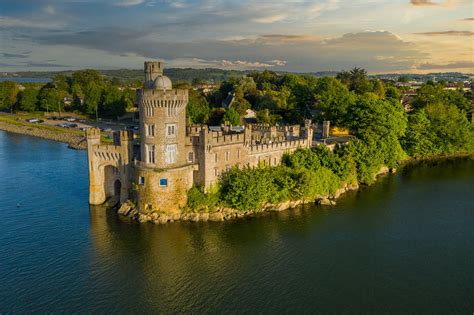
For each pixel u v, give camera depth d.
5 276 54.38
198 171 74.38
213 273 56.03
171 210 71.56
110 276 54.78
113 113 197.75
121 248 62.28
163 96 67.19
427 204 85.50
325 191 85.56
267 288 52.78
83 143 143.75
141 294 50.94
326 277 55.78
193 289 52.19
